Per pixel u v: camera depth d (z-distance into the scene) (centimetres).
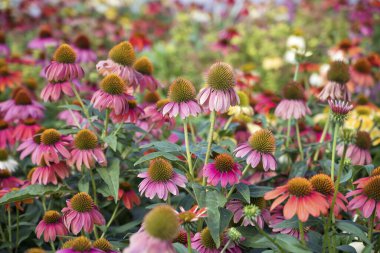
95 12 264
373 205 78
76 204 84
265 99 119
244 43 221
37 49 177
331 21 226
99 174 95
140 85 103
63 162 95
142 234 67
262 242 79
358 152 101
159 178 84
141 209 105
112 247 79
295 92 109
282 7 256
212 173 83
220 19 273
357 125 125
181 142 125
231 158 84
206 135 117
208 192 81
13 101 120
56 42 171
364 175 112
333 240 80
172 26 261
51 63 99
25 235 99
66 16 244
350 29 213
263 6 263
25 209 107
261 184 107
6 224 101
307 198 73
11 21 224
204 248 82
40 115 120
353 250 78
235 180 83
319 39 210
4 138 118
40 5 249
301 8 252
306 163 104
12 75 144
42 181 93
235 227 84
